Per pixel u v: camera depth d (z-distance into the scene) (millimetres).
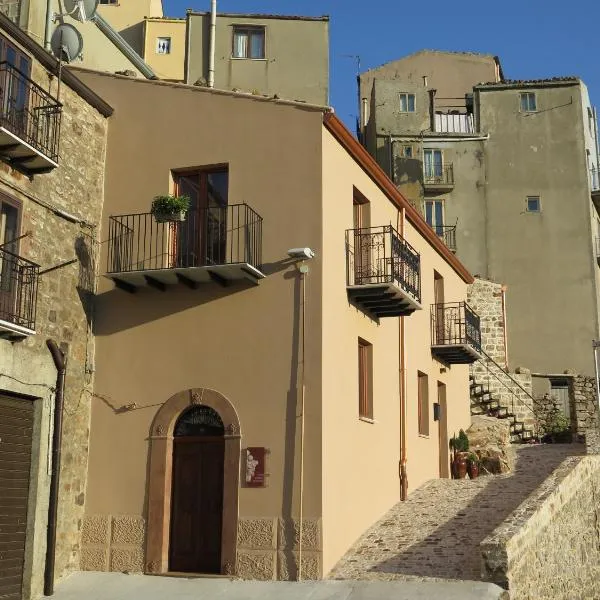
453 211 34219
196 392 13766
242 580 12703
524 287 33250
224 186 14641
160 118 15070
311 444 13000
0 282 12125
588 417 25094
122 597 12195
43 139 13016
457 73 39219
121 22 35750
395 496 16656
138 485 13742
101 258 14758
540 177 34281
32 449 12750
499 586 11297
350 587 11938
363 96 39906
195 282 14039
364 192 16156
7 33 12539
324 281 13648
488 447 20453
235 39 28891
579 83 35031
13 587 12094
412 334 19109
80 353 14055
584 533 15234
